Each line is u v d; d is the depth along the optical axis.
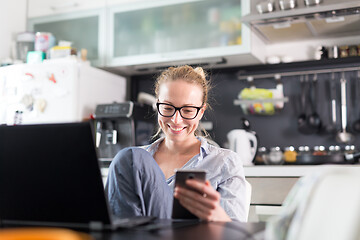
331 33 2.92
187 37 3.03
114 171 1.23
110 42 3.23
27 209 0.95
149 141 3.14
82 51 3.21
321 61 2.89
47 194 0.92
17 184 0.94
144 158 1.24
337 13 2.50
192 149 1.56
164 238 0.78
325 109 2.94
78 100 2.99
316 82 2.98
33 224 0.94
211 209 1.00
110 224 0.87
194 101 1.47
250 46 2.81
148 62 3.11
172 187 1.42
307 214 0.64
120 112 2.92
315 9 2.48
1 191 0.96
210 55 2.92
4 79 3.18
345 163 2.63
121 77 3.48
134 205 1.20
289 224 0.72
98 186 0.87
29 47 3.35
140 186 1.21
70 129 0.87
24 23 3.56
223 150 1.54
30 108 3.06
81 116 3.01
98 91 3.19
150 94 3.49
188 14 3.04
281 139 3.04
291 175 2.41
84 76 3.05
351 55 2.87
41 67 3.06
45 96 3.03
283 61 3.05
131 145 2.94
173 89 1.47
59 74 3.01
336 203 0.63
